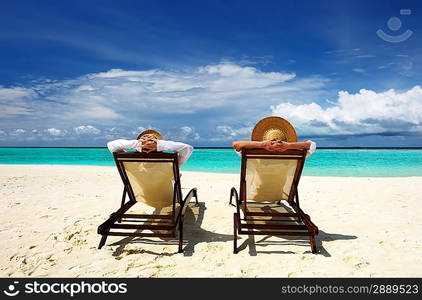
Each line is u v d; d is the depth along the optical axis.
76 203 5.77
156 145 3.54
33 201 5.91
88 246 3.58
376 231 4.15
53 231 4.07
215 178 10.55
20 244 3.62
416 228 4.27
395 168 17.70
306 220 3.44
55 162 25.70
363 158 30.50
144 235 3.87
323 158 30.81
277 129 3.97
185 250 3.48
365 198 6.28
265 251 3.45
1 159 31.20
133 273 2.94
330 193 6.88
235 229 3.45
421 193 6.86
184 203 3.86
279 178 3.84
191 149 3.66
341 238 3.88
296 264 3.13
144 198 4.08
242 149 3.45
